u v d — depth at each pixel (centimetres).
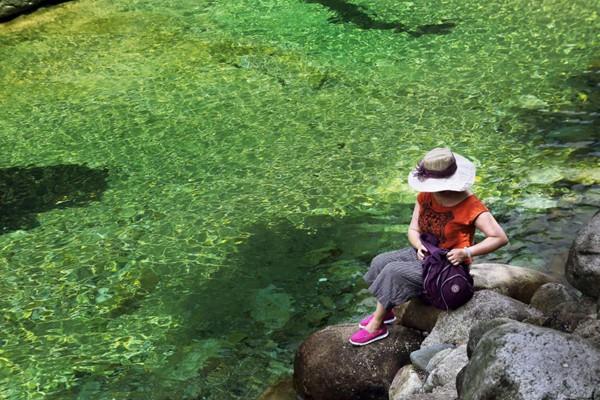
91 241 704
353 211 709
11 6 1253
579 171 727
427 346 448
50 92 1022
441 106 895
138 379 533
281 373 525
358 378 459
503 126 833
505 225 657
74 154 866
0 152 881
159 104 966
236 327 578
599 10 1112
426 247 446
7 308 620
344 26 1155
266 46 1110
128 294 627
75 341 577
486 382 325
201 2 1293
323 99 944
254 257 659
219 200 751
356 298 596
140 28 1202
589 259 491
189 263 659
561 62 970
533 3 1166
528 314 448
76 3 1312
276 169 798
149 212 742
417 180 432
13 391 530
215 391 516
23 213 759
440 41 1073
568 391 309
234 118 916
